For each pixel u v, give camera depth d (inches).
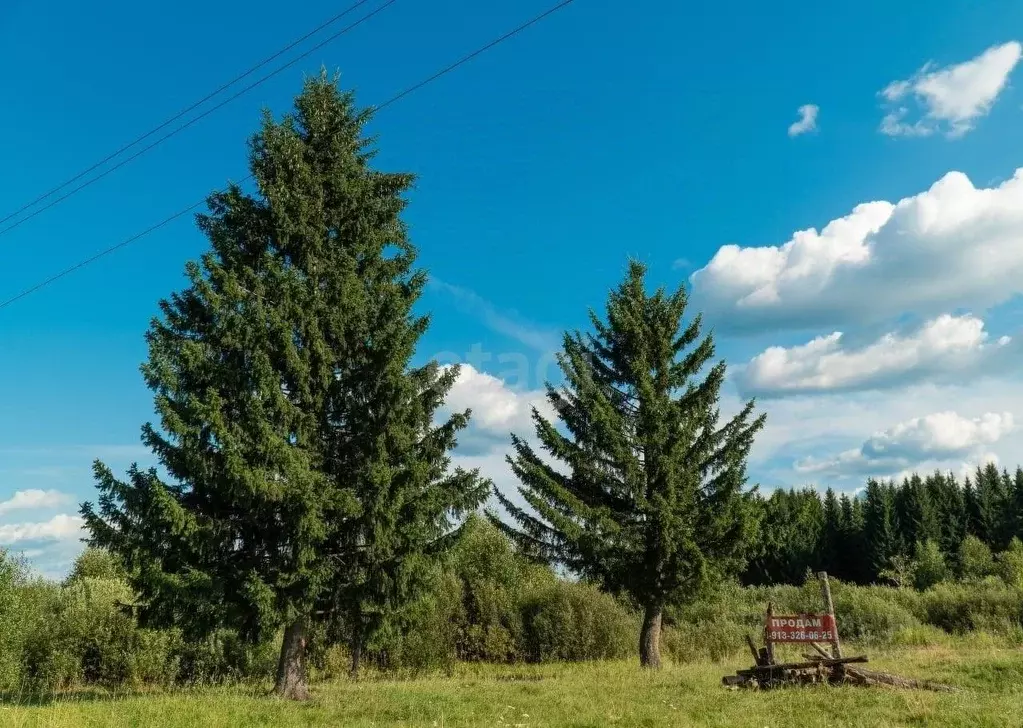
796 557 3085.6
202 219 661.3
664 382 836.0
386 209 700.0
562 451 804.0
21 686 729.0
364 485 588.1
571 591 1111.0
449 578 1101.1
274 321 588.7
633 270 884.0
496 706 517.0
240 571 568.7
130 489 569.6
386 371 609.9
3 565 727.1
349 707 515.5
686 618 1096.2
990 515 3235.7
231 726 438.9
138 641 818.2
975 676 565.0
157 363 577.3
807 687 538.6
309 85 718.5
